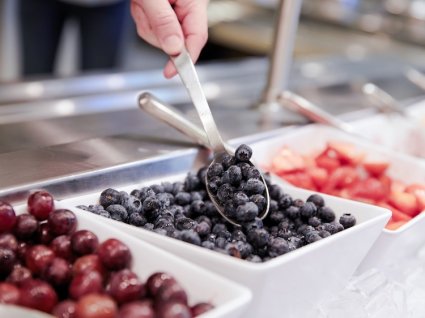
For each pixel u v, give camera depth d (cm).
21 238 72
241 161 90
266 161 122
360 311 78
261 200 84
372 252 91
